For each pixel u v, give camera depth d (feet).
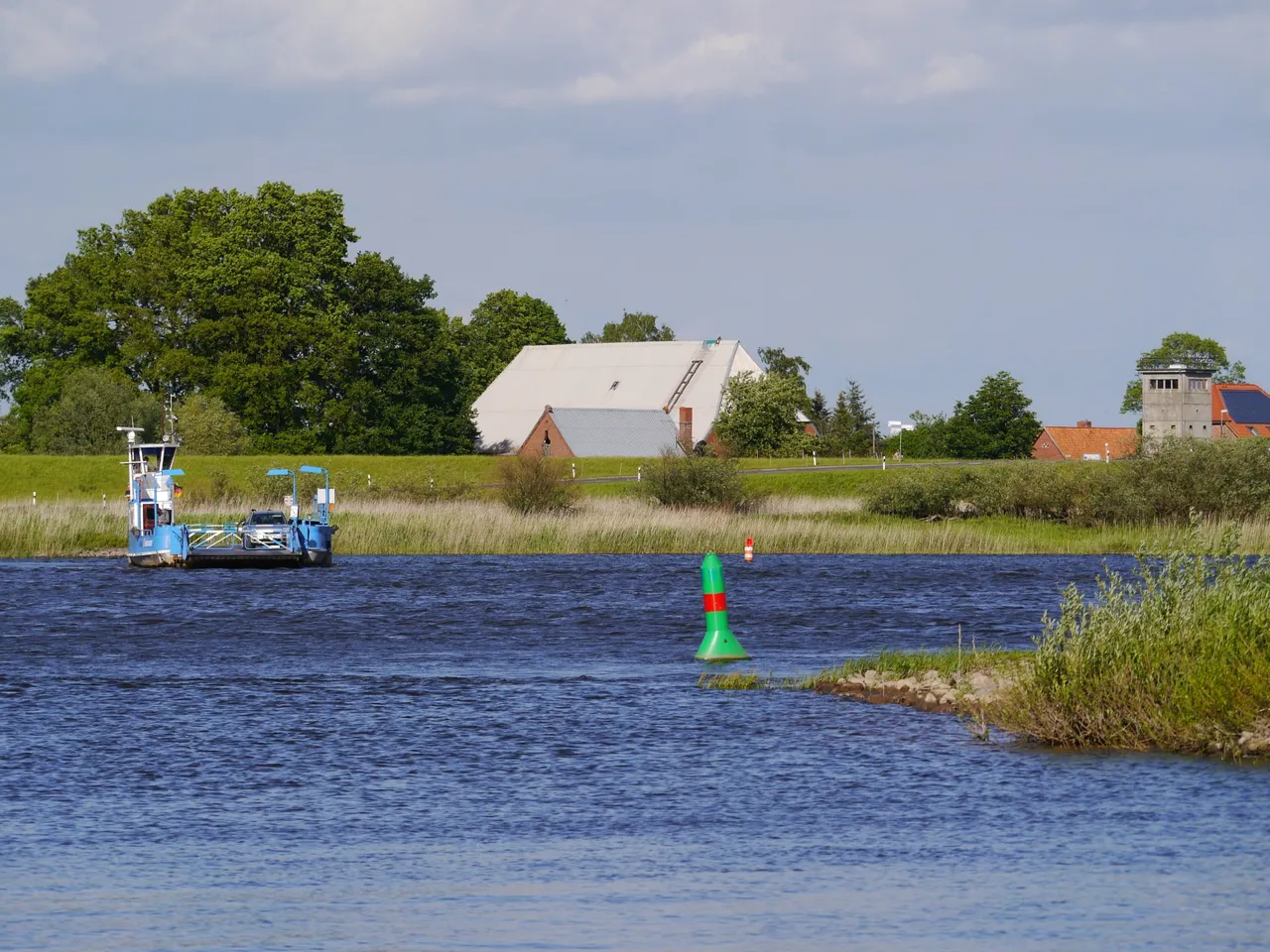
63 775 220.84
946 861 172.14
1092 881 163.22
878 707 276.82
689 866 171.94
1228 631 234.58
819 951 142.20
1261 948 141.49
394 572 642.22
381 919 152.46
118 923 151.43
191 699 295.28
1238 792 201.26
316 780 217.56
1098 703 237.66
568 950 142.82
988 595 530.68
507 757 234.17
